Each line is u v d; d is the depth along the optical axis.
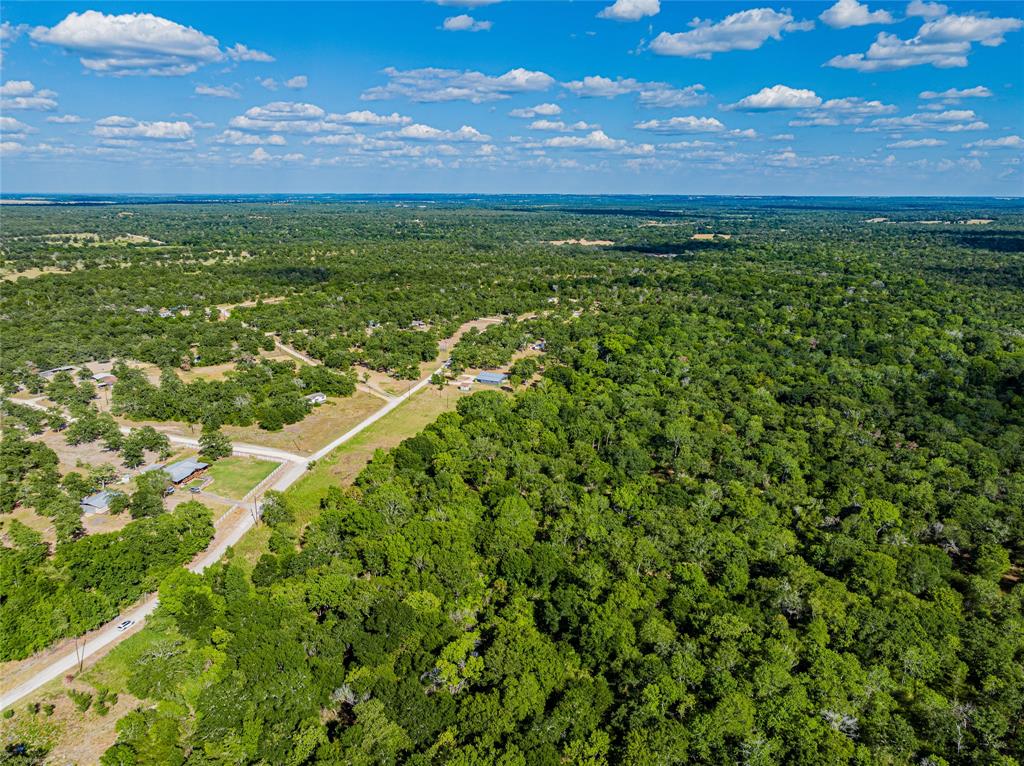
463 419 147.88
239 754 65.50
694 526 103.25
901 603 85.25
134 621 85.31
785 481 124.81
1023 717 70.38
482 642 80.00
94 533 104.62
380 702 69.12
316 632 78.75
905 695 73.75
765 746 64.06
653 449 138.12
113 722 69.44
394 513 104.56
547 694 72.12
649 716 68.38
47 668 76.56
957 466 130.38
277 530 103.69
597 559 95.25
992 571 97.19
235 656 74.94
